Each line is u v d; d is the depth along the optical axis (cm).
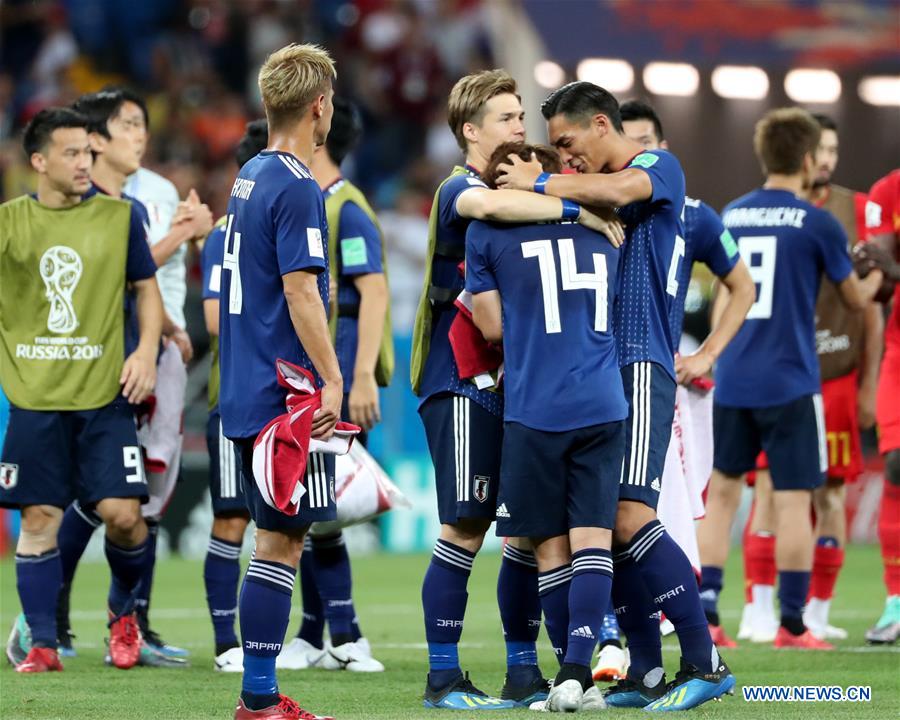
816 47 5972
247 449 1641
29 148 2203
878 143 6022
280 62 1670
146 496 2217
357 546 4969
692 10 5931
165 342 2375
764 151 2617
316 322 1597
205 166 6391
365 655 2289
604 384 1709
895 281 2622
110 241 2209
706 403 2053
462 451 1816
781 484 2564
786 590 2567
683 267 1919
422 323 1859
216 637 2253
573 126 1820
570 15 5894
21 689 1992
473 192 1753
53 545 2212
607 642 2159
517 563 1850
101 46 6806
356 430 1642
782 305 2547
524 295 1727
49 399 2172
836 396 2755
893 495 2638
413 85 6831
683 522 1938
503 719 1648
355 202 2320
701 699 1731
